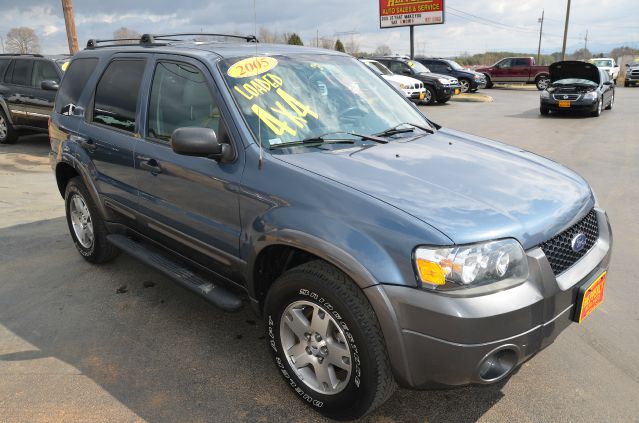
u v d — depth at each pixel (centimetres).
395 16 2655
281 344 271
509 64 2994
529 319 221
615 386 286
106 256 439
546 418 262
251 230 271
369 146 302
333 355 250
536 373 298
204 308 376
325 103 328
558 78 1688
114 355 318
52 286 412
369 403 239
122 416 264
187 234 320
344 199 239
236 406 272
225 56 324
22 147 1088
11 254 477
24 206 633
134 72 373
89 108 412
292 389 273
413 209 229
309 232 240
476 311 210
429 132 353
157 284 415
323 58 370
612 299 383
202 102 312
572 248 252
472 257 214
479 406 271
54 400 276
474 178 267
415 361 222
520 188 262
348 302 230
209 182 294
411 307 215
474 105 1991
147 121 351
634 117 1572
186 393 282
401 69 2097
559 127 1338
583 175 778
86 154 406
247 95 303
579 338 333
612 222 558
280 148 283
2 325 354
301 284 248
